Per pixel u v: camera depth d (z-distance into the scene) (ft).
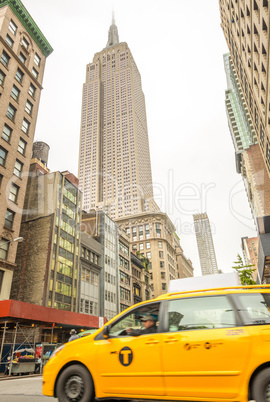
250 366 10.94
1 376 46.42
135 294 162.20
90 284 114.93
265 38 68.54
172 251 285.23
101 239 134.00
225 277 28.76
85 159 432.25
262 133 105.91
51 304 86.84
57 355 14.24
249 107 121.39
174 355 12.07
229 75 402.52
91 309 111.24
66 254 100.73
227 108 368.48
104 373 12.94
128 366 12.65
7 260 77.77
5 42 94.84
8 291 75.51
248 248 313.73
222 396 10.99
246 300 12.60
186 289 28.89
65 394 13.29
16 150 90.38
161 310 13.58
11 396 20.94
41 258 91.25
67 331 82.74
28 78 105.09
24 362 50.08
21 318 54.95
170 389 11.74
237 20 103.04
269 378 10.62
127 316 14.16
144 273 190.29
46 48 120.57
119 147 428.97
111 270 136.15
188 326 12.60
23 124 97.50
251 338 11.37
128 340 13.23
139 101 521.65
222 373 11.16
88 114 493.36
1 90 88.94
